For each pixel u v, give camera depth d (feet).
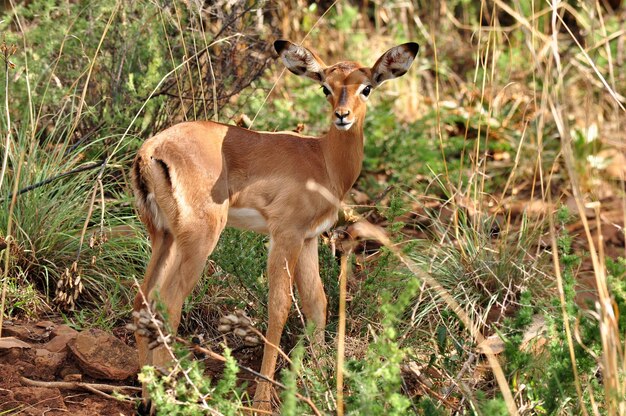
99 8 40.32
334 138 31.14
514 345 26.91
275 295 29.86
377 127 49.52
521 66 59.82
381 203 44.73
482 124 53.21
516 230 42.88
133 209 38.37
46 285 34.94
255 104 41.27
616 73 59.41
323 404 25.72
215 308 34.60
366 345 32.14
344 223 35.96
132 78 38.37
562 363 25.43
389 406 23.17
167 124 40.45
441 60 61.36
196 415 23.08
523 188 50.72
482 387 29.71
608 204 49.08
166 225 28.91
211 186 28.81
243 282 33.35
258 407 28.58
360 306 34.09
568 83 58.03
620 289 25.18
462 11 67.31
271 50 44.24
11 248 33.96
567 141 23.94
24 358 29.91
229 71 41.83
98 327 32.91
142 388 27.73
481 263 37.09
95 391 28.71
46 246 35.45
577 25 65.21
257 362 32.19
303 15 60.70
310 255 31.78
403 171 47.80
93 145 39.65
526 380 28.22
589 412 25.98
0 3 48.11
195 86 40.68
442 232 40.50
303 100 49.37
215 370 31.17
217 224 28.99
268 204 30.25
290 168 30.35
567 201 48.34
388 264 34.37
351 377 23.16
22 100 39.37
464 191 46.98
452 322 34.60
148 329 24.06
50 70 40.57
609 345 23.34
